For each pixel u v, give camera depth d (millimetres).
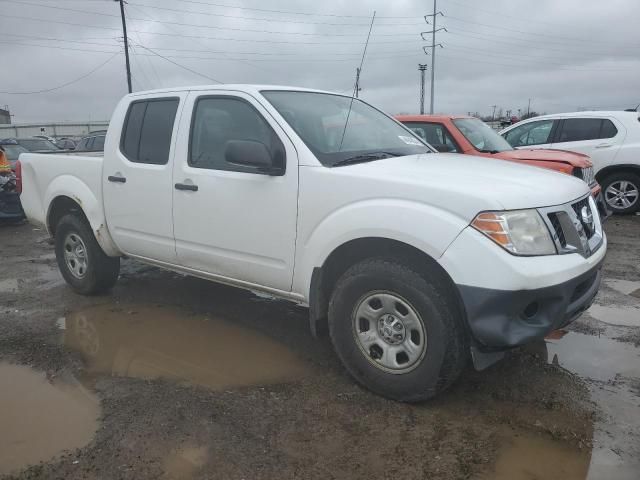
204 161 4109
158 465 2730
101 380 3658
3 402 3379
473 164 3686
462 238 2877
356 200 3268
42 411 3262
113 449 2863
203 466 2721
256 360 3951
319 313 3570
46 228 5633
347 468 2701
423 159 3783
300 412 3215
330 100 4445
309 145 3613
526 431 3002
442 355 3041
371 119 4516
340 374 3703
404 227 3021
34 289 5758
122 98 4863
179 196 4215
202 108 4215
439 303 3021
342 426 3064
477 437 2949
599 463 2721
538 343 4184
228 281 4156
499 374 3668
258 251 3791
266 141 3777
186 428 3051
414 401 3246
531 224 2926
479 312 2865
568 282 2934
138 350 4145
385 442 2908
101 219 4949
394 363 3244
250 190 3762
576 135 10148
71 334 4469
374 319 3301
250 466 2719
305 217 3498
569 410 3211
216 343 4266
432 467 2703
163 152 4402
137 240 4684
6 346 4234
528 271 2811
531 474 2643
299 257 3578
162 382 3615
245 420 3133
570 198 3283
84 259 5340
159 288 5684
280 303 5184
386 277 3164
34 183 5672
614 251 7238
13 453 2846
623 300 5207
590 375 3658
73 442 2936
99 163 4926
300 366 3846
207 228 4070
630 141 9688
